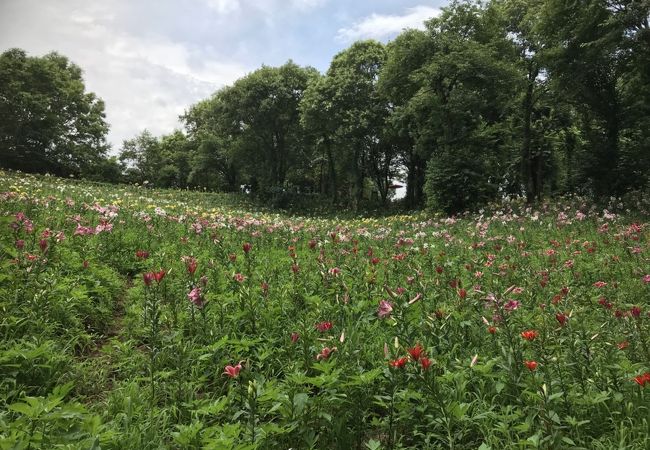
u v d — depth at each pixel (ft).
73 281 18.62
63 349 14.07
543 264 28.53
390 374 10.55
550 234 41.37
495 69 79.87
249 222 40.68
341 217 107.65
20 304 15.28
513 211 67.41
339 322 16.74
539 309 18.37
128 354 14.70
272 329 16.56
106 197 62.39
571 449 8.97
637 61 70.23
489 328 14.11
